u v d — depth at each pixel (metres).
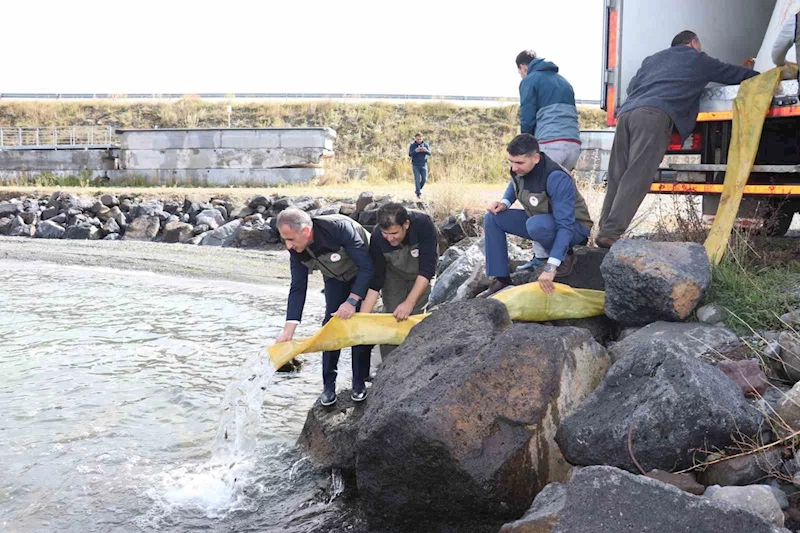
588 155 20.53
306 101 30.12
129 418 6.06
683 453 3.60
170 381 6.95
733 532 2.93
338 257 4.95
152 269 12.86
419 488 4.00
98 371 7.28
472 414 3.80
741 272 5.21
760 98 5.69
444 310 4.86
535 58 6.54
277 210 16.58
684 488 3.42
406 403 3.90
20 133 27.58
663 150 5.70
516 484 3.79
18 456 5.35
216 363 7.51
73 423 5.96
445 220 12.48
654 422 3.60
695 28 7.00
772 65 6.39
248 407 5.41
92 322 9.21
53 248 15.28
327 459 5.00
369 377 5.91
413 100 30.30
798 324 4.48
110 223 17.16
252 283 11.61
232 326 8.95
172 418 6.06
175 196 18.47
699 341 4.46
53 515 4.56
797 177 6.54
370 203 15.08
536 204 5.34
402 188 19.92
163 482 4.96
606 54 7.06
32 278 12.36
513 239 9.62
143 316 9.51
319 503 4.66
